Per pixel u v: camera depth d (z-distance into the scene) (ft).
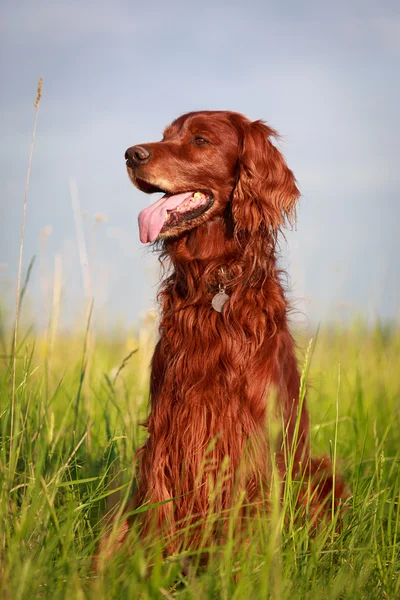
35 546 9.62
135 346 19.07
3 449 10.88
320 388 18.76
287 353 11.97
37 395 13.79
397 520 10.46
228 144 12.67
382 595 9.38
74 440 13.10
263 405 11.09
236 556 9.57
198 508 11.13
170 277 12.80
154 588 8.46
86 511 11.05
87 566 9.71
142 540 10.60
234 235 12.29
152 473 11.55
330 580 9.29
